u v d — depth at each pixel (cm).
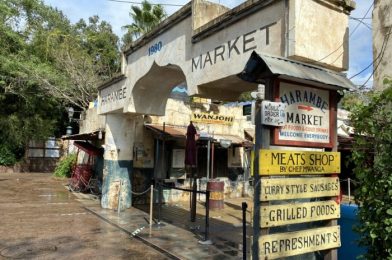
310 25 508
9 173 2631
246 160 1727
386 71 561
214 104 1627
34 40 2725
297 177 493
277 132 466
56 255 713
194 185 1098
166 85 1008
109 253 737
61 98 2620
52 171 2881
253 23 559
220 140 1440
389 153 431
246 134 1720
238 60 580
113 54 3100
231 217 1152
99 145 1720
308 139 496
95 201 1411
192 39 691
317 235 490
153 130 1386
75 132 2936
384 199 427
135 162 1395
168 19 789
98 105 1279
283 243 457
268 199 448
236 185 1684
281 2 514
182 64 736
